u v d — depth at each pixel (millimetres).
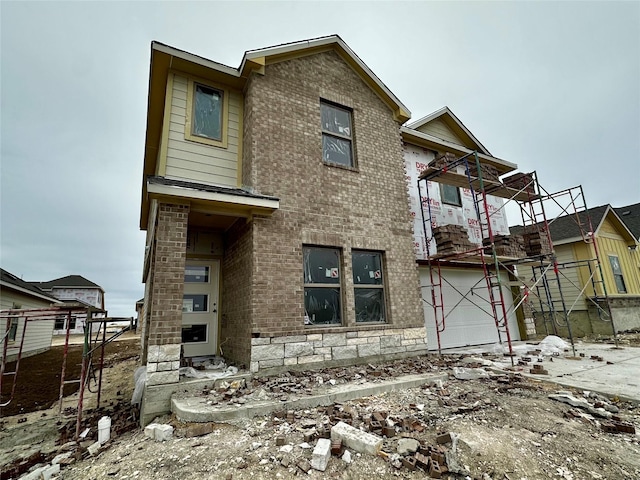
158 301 4859
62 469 3281
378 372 5543
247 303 5777
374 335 6730
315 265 6602
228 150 6707
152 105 7172
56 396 7219
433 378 5277
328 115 7715
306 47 7328
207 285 7254
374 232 7383
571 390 4664
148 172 9484
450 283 9523
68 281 39469
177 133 6250
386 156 8188
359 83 8281
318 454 2623
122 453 3305
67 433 4703
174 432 3553
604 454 2768
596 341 10500
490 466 2578
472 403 4094
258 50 6609
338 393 4309
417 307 7574
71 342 25500
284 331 5715
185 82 6562
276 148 6512
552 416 3654
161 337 4754
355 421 3537
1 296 12094
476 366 6234
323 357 6008
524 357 7164
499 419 3533
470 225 10633
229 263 7051
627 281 14320
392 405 4082
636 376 5316
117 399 6793
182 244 5227
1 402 6691
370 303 7156
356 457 2748
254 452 2889
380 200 7695
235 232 6852
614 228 15031
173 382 4660
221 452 2939
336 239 6785
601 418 3631
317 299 6461
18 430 4965
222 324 7094
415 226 9336
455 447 2832
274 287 5793
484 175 9508
